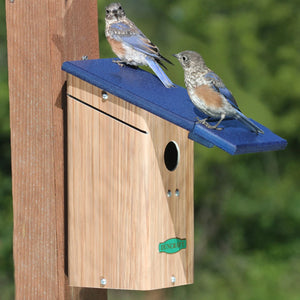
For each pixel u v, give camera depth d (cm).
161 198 1026
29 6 1034
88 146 1030
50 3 1031
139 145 1002
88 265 1040
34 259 1062
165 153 1104
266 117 2752
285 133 3072
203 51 2738
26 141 1052
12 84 1048
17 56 1043
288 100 3066
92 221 1035
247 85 2950
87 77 1009
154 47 1143
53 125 1039
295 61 3078
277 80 3017
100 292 1114
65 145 1055
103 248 1032
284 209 2930
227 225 2897
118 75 1062
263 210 2914
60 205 1052
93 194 1032
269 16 3062
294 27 3092
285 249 2845
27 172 1054
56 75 1038
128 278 1023
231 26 2948
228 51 2870
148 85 1066
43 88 1039
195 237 2841
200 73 998
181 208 1051
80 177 1037
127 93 988
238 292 2570
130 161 1009
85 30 1076
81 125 1031
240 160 2973
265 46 3078
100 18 1764
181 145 1046
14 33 1040
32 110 1045
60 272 1056
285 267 2744
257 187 2966
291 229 2909
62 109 1047
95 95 1019
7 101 2486
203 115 1010
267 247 2858
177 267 1052
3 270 2394
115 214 1023
